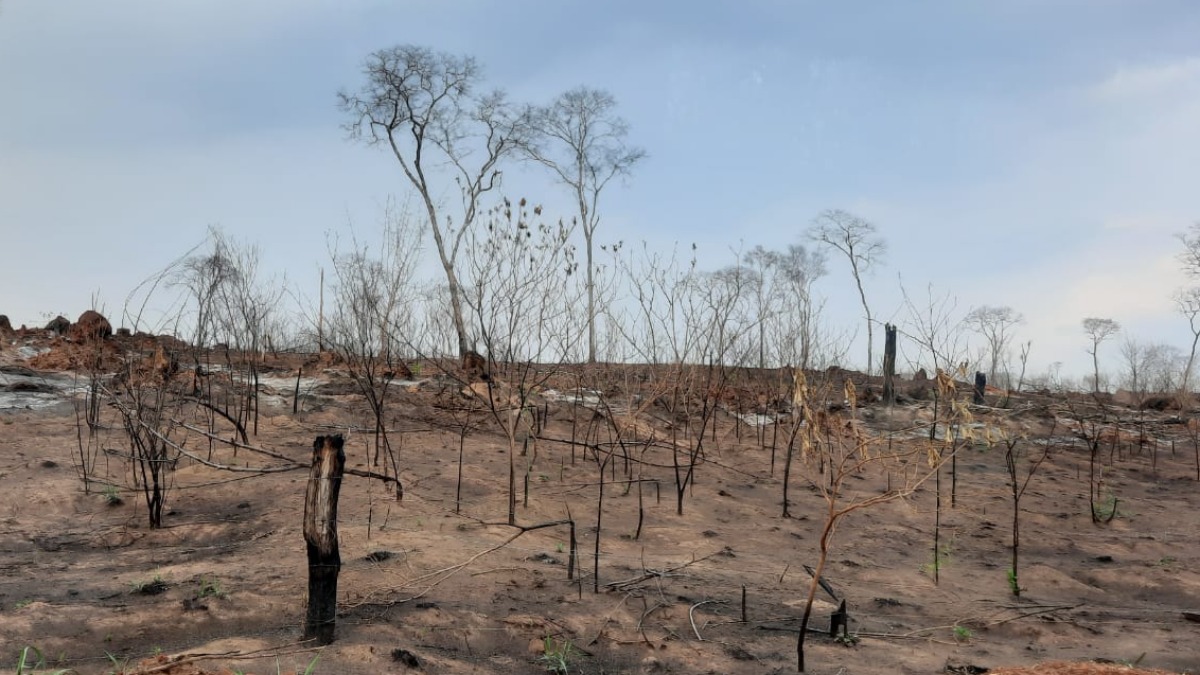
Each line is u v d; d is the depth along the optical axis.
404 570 6.56
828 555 8.71
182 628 5.43
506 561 7.16
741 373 17.67
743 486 11.48
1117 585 8.16
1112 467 14.08
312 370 16.02
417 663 4.94
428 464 10.81
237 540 7.64
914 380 20.91
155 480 7.91
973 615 6.90
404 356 15.86
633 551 8.24
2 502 8.41
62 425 11.35
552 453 12.11
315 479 5.13
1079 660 5.78
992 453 14.16
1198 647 6.23
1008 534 9.89
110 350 14.71
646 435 13.33
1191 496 12.34
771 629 6.24
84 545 7.43
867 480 12.17
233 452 10.30
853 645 5.98
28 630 5.23
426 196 22.14
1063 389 22.89
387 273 12.54
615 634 5.83
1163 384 24.66
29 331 18.03
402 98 22.45
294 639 5.19
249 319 14.62
